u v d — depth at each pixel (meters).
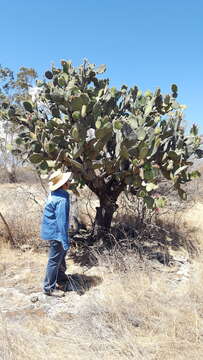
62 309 3.84
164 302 3.84
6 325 3.32
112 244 5.27
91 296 4.09
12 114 5.44
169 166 4.95
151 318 3.55
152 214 6.05
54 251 4.10
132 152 4.77
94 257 5.04
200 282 4.27
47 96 5.39
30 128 5.33
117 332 3.33
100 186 5.21
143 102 5.59
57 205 4.10
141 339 3.25
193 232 6.40
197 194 8.34
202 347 3.09
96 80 5.56
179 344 3.12
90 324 3.48
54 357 2.98
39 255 5.42
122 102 5.85
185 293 4.06
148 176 4.71
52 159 4.96
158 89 5.32
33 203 7.16
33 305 3.91
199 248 5.68
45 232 4.12
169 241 5.79
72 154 4.89
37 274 4.74
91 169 4.98
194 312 3.56
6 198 7.90
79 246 5.51
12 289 4.31
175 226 6.42
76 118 4.68
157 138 4.72
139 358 2.93
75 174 5.08
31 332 3.33
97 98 5.18
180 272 4.79
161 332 3.35
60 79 5.20
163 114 5.58
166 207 6.90
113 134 5.36
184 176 5.16
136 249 5.12
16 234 5.80
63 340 3.25
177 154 4.86
